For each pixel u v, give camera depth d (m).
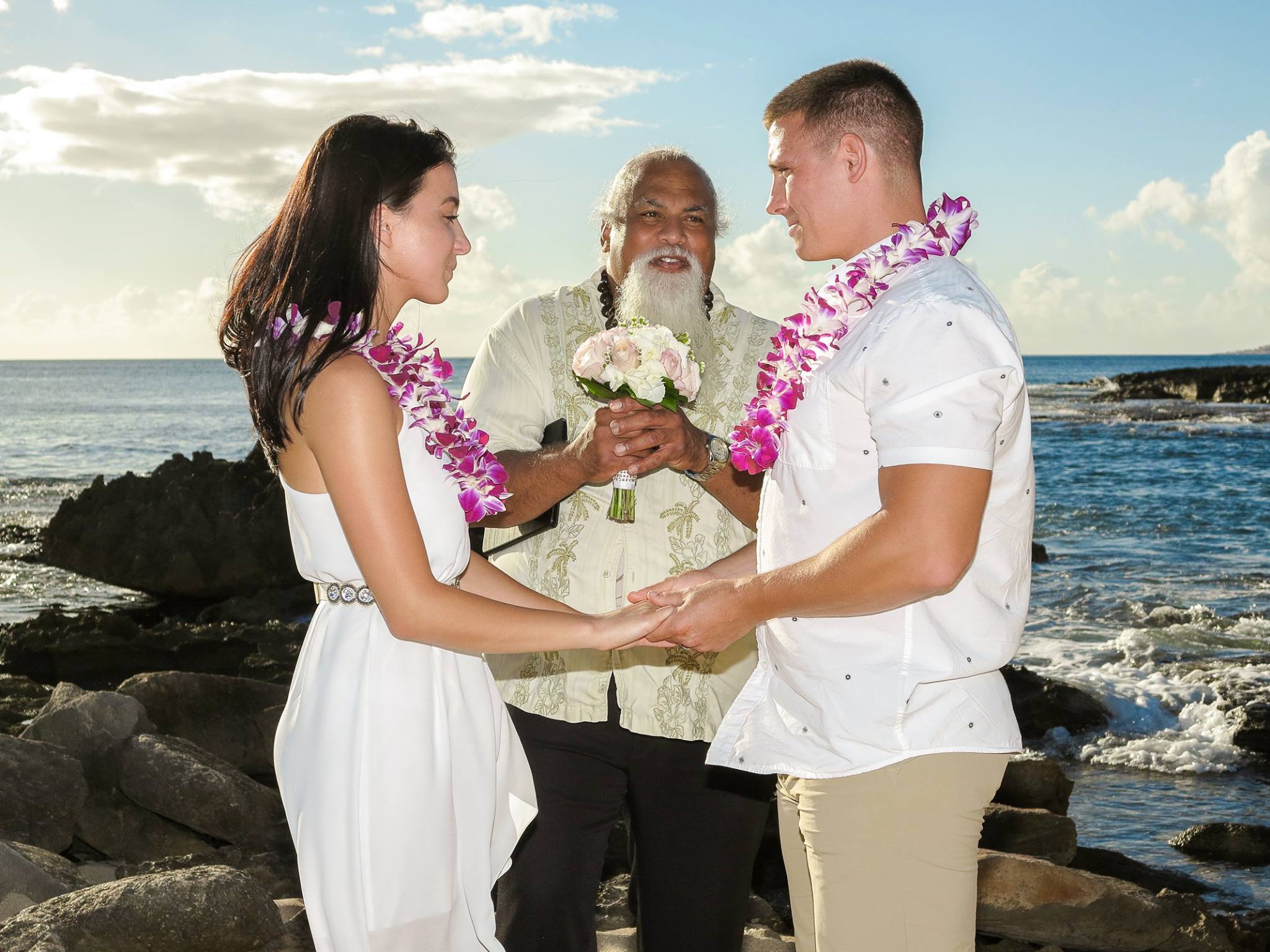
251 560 16.75
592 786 2.73
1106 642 11.93
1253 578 15.57
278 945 3.22
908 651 1.91
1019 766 5.86
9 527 22.17
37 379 111.94
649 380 2.45
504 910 2.71
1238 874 5.75
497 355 2.91
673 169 2.80
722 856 2.74
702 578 2.48
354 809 1.95
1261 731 8.22
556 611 2.09
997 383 1.78
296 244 1.96
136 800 4.76
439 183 2.06
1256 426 37.75
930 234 1.98
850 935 1.96
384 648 2.02
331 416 1.88
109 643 11.09
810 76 2.12
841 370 1.93
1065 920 4.25
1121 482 25.84
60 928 2.99
